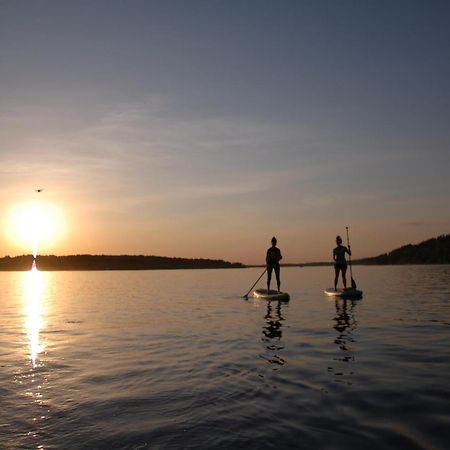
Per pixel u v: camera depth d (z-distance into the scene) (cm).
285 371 678
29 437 438
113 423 472
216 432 442
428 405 515
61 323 1284
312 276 4909
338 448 403
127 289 3073
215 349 860
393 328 1084
